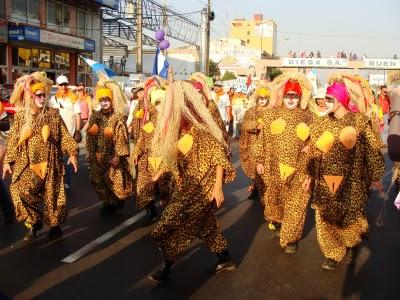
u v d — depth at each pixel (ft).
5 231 20.18
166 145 14.34
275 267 16.98
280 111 19.13
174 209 14.76
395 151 14.06
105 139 22.68
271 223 21.02
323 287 15.42
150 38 124.98
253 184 27.66
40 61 86.89
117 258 17.49
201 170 14.57
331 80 16.57
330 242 16.58
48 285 15.15
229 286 15.30
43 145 18.34
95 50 101.81
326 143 15.94
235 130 61.77
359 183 16.14
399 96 14.70
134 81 66.85
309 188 16.84
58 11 90.43
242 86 81.61
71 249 18.31
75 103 31.40
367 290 15.26
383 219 23.77
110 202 23.08
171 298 14.39
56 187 18.86
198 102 14.60
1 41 77.00
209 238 15.90
